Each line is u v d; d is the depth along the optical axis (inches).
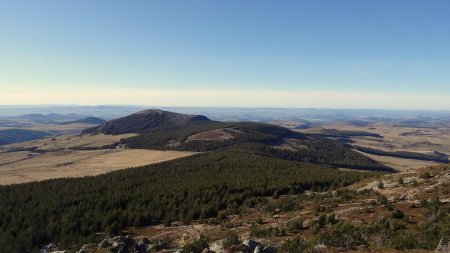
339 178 5344.5
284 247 1673.2
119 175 7003.0
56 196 5502.0
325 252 1595.7
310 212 2908.5
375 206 2568.9
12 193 5836.6
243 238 2444.6
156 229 3951.8
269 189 4950.8
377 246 1630.2
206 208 4330.7
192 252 1958.7
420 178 3090.6
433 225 1796.3
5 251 3853.3
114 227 4010.8
